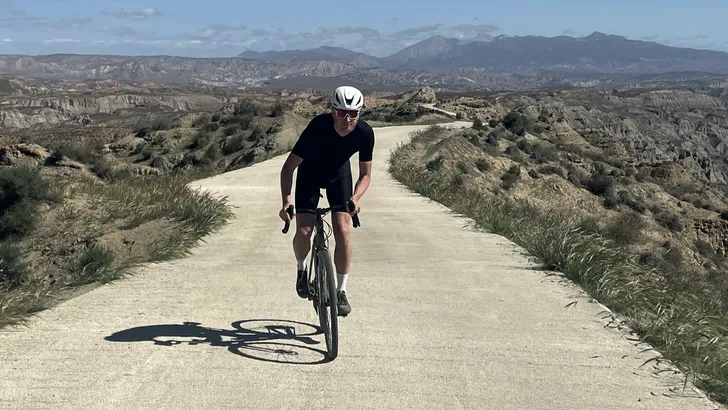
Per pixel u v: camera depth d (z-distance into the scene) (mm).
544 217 13039
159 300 6664
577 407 4320
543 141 49062
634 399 4449
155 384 4523
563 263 8305
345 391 4480
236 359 5012
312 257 5734
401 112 65750
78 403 4219
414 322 6035
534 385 4648
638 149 124812
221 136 41906
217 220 11758
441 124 56469
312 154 5336
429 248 9828
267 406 4230
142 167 36438
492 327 5922
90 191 13766
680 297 7695
